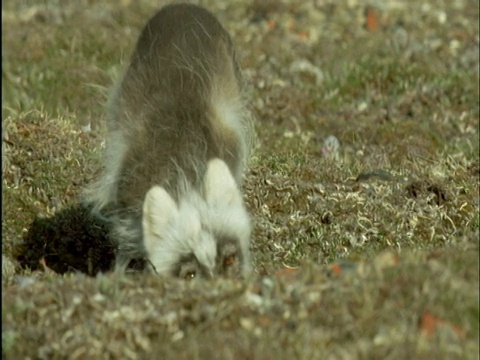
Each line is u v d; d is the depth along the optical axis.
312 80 22.25
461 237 12.53
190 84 13.64
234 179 12.55
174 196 12.34
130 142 13.27
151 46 14.42
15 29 25.09
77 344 9.94
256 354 9.32
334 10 27.69
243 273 11.77
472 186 15.14
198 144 12.95
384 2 28.61
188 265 11.84
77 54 23.06
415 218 14.23
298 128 19.89
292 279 10.58
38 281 12.16
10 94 20.92
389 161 17.70
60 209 15.05
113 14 26.84
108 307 10.32
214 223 11.96
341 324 9.74
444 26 26.25
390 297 10.05
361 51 23.77
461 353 9.32
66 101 20.69
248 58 22.92
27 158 15.88
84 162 15.86
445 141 19.27
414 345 9.39
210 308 10.09
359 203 14.65
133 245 12.84
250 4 27.92
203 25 14.72
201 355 9.43
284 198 14.93
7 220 14.78
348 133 19.53
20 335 10.21
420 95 20.97
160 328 9.99
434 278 10.25
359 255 12.53
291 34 25.52
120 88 14.31
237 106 14.28
